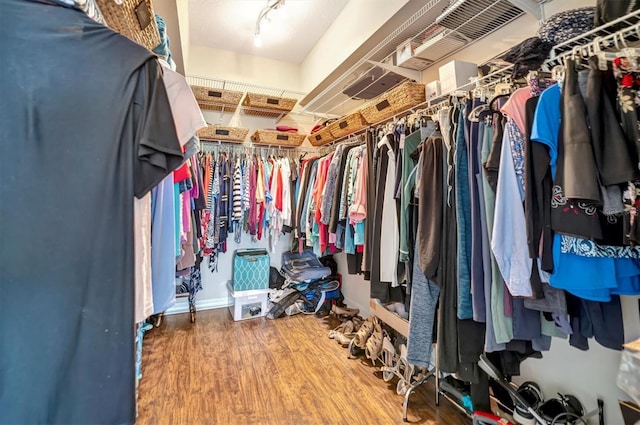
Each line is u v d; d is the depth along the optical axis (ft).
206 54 10.78
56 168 1.93
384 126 6.44
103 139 2.07
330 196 7.41
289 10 8.75
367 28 7.43
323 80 9.64
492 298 3.26
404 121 5.39
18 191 1.84
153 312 3.03
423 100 5.61
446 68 5.16
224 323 9.32
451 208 3.78
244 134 10.12
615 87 2.58
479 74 4.60
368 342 6.83
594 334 3.13
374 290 5.24
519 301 3.24
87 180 2.00
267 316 9.95
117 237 2.06
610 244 2.65
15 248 1.82
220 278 10.90
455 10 4.67
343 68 8.96
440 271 3.78
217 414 5.20
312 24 9.45
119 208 2.08
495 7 4.59
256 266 9.83
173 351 7.43
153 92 2.33
